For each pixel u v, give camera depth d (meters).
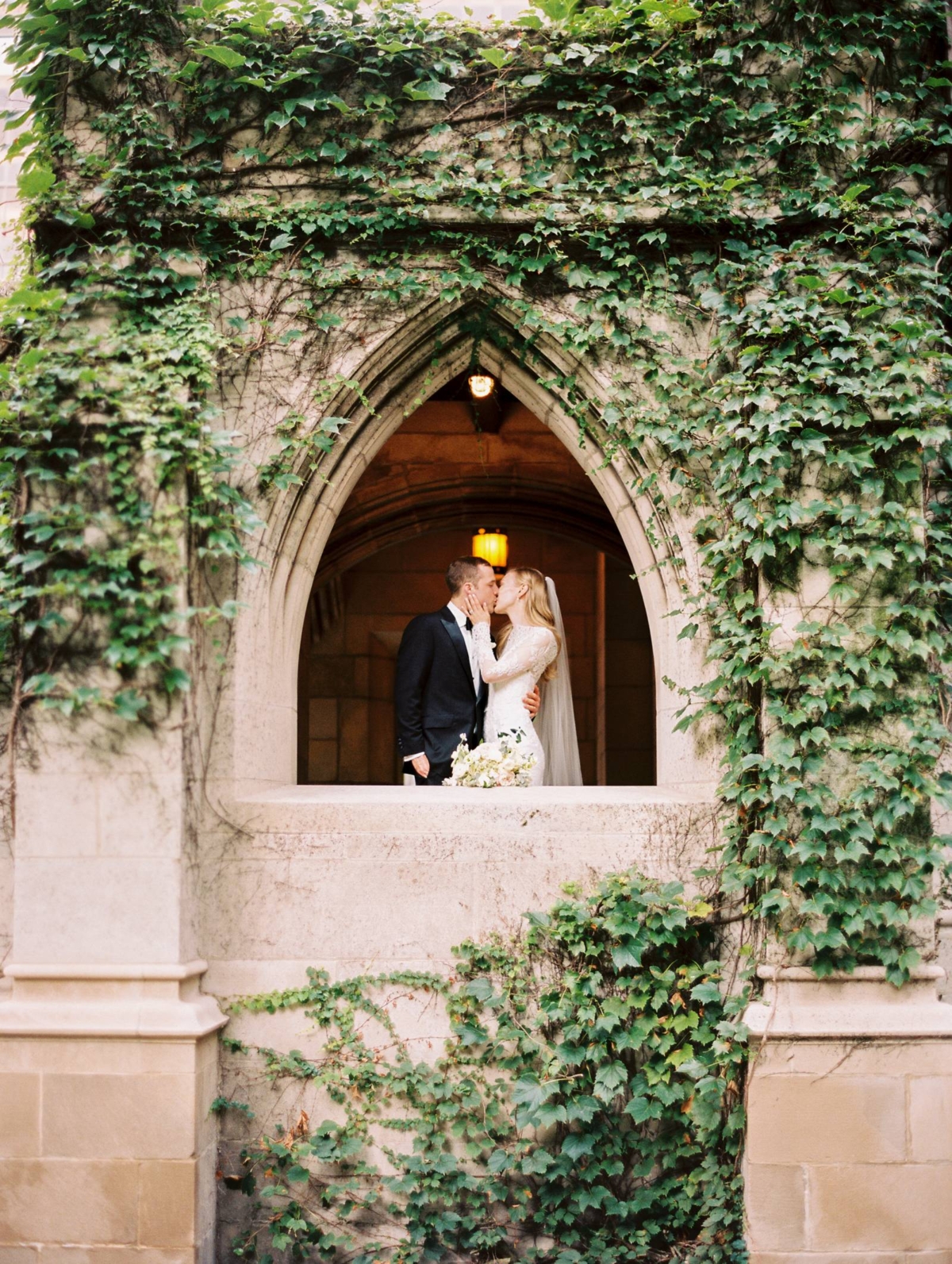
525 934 3.83
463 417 6.91
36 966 3.60
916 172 3.97
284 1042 3.79
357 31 4.05
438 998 3.81
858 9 4.06
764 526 3.75
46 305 3.75
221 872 3.83
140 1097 3.54
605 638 8.70
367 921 3.83
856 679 3.76
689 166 3.98
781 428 3.73
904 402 3.77
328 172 4.00
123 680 3.67
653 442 4.02
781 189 3.98
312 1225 3.75
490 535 7.41
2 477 3.75
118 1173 3.52
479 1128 3.78
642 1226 3.75
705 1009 3.81
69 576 3.63
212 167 3.93
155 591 3.63
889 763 3.67
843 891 3.68
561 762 5.03
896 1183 3.61
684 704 4.00
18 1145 3.54
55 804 3.65
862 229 3.88
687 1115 3.75
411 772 4.84
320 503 4.14
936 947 3.72
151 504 3.67
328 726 9.09
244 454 3.94
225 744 3.87
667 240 4.02
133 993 3.59
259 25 3.99
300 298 4.01
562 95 4.07
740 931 3.86
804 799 3.64
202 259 3.92
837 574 3.75
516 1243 3.79
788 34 4.05
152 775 3.65
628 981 3.77
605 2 4.17
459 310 4.09
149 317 3.84
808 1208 3.61
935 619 3.77
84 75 3.94
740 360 3.86
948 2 4.09
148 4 3.93
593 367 4.04
